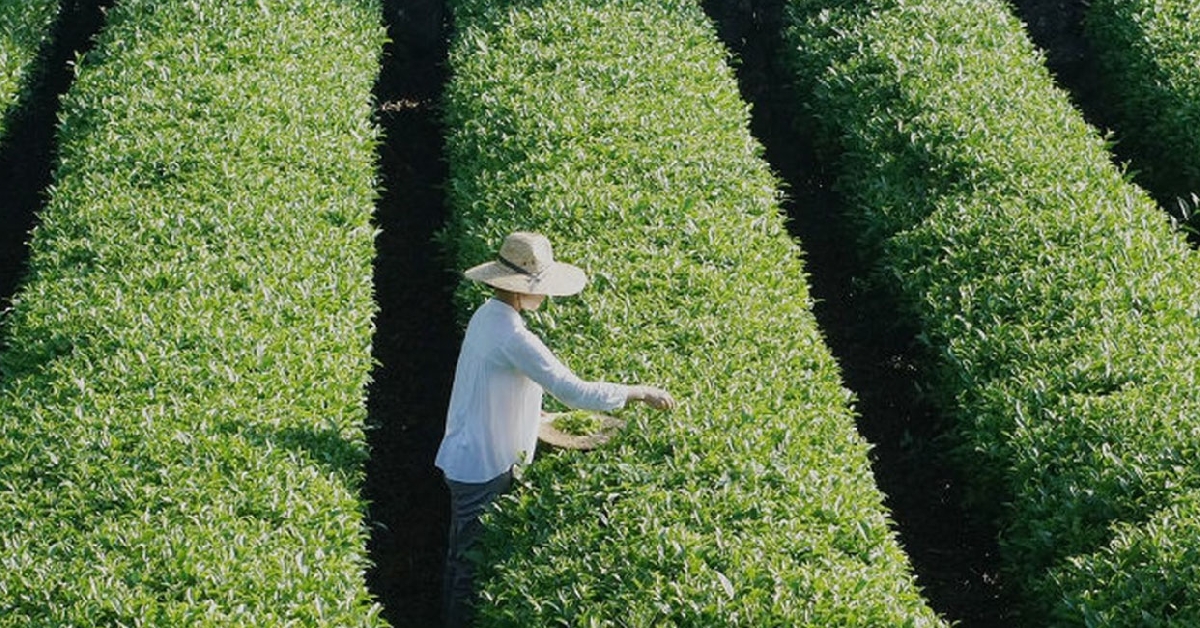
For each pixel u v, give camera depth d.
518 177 16.94
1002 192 16.81
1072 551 12.73
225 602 11.62
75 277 15.42
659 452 12.89
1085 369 14.10
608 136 17.41
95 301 14.95
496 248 15.74
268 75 18.75
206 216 16.25
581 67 18.73
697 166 16.97
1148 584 11.83
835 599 11.52
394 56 22.39
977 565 14.87
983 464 14.16
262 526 12.34
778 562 11.84
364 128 18.31
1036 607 12.88
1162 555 11.98
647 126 17.59
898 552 12.40
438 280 18.80
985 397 14.31
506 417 12.66
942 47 19.20
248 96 18.33
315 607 11.66
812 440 13.34
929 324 15.70
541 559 12.13
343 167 17.45
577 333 14.30
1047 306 15.08
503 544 12.62
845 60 19.61
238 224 16.11
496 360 12.49
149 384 13.80
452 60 19.80
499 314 12.54
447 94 19.20
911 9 19.95
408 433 16.64
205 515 12.33
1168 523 12.34
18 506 12.44
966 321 15.21
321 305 15.14
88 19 22.66
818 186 19.77
